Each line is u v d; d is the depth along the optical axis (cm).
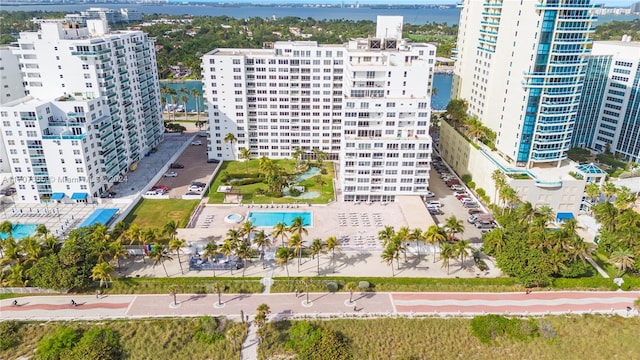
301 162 19425
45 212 14562
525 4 14450
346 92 16500
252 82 18512
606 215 12688
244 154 18838
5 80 16750
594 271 11825
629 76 18025
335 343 9400
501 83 16212
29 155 14450
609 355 9488
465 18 19762
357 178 15462
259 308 9688
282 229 11962
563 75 14212
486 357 9450
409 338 9750
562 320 10194
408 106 14750
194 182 17212
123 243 12731
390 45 16812
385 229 13138
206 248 11344
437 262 12444
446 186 17675
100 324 9950
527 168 15338
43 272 10694
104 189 15988
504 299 10894
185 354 9419
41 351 9238
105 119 15612
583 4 13575
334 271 11925
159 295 10962
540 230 11825
